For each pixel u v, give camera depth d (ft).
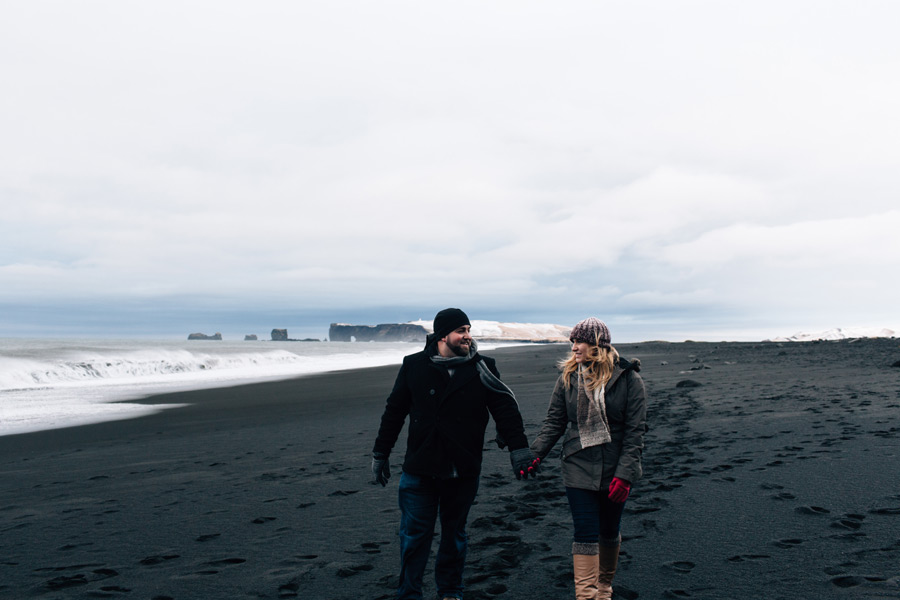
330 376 81.25
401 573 9.57
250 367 109.40
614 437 9.62
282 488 19.40
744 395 35.63
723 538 12.41
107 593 11.21
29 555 13.73
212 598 10.82
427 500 9.73
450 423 9.62
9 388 66.13
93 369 83.25
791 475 16.85
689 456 20.34
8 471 24.49
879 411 26.27
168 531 15.20
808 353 76.69
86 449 29.35
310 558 12.74
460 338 9.95
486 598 10.20
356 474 21.02
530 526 14.10
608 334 10.02
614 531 9.70
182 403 50.01
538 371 74.95
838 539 11.83
